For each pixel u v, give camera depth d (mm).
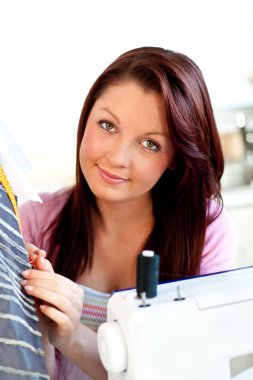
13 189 799
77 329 933
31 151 2543
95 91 1063
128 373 743
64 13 2486
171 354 737
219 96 2686
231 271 853
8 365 673
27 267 804
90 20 2527
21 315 703
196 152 1055
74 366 1112
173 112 982
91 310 1174
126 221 1202
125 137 989
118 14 2551
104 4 2523
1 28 2424
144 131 984
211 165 1143
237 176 2723
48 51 2504
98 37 2555
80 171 1174
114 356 731
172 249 1215
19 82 2494
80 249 1205
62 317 831
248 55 2732
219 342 762
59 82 2545
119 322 744
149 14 2584
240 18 2674
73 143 2598
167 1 2586
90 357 934
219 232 1269
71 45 2527
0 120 840
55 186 2578
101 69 2590
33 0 2432
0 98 2475
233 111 2691
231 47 2707
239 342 773
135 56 1026
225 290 779
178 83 1009
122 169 1004
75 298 854
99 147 1004
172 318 733
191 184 1161
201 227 1201
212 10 2637
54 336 880
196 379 757
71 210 1222
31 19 2453
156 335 728
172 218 1211
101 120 1004
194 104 1030
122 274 1245
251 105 2699
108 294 1187
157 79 979
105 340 740
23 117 2518
